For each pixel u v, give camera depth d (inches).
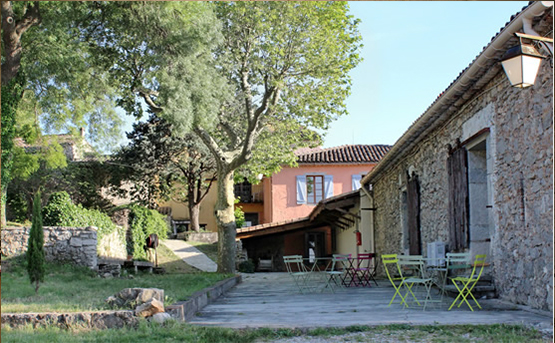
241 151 628.7
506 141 303.7
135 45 543.5
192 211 1005.8
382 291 430.0
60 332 223.6
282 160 754.8
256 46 583.5
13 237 514.6
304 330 225.3
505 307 281.4
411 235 511.2
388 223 634.8
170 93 502.0
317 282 560.1
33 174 832.9
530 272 276.7
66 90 560.1
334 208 779.4
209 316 280.5
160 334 217.9
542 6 225.9
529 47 207.6
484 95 333.1
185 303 267.3
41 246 347.3
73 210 559.8
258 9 571.5
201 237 948.6
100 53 548.7
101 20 523.2
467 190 358.3
